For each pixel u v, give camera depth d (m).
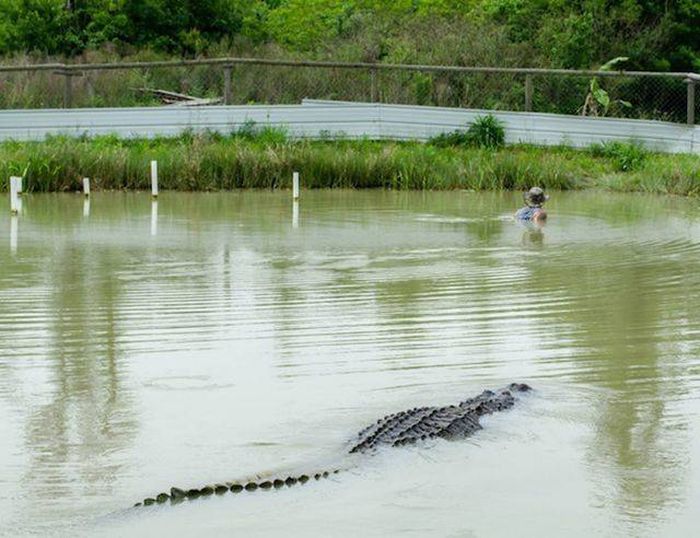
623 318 22.30
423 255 30.84
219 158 52.56
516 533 12.28
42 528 12.23
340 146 59.22
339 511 12.69
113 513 12.59
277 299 24.17
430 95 65.50
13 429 15.37
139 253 30.92
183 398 16.80
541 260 29.97
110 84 65.12
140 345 19.95
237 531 12.19
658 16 67.25
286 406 16.41
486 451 14.47
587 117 60.44
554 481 13.62
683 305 23.59
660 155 58.16
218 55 70.94
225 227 37.22
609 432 15.27
